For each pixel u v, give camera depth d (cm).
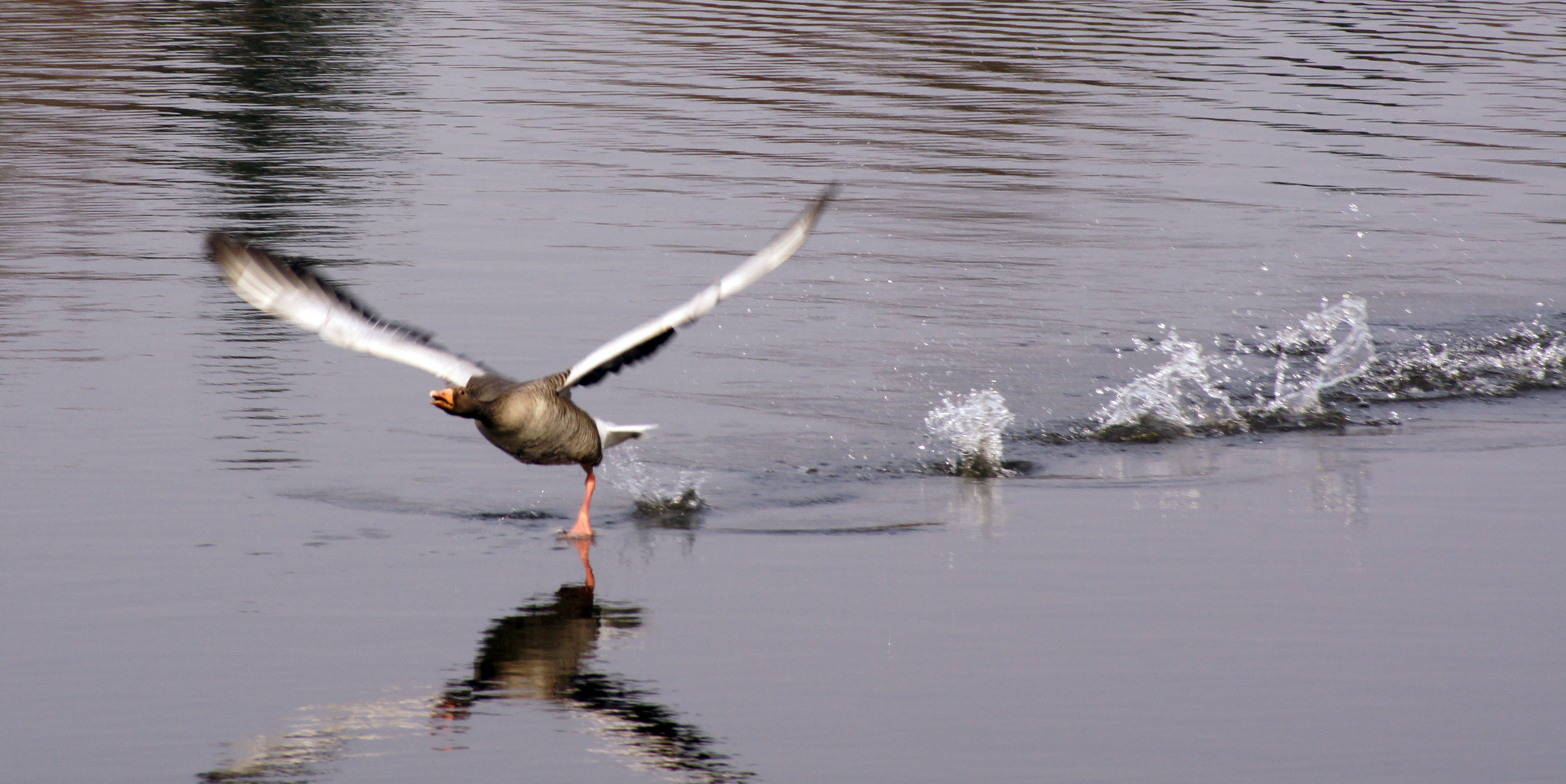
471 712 821
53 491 1127
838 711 832
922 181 2506
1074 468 1318
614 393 1483
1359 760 788
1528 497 1244
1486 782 769
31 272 1783
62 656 867
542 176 2427
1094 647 924
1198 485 1273
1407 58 3972
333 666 871
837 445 1354
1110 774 769
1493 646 934
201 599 955
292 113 2848
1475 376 1639
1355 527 1161
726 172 2516
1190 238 2225
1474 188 2619
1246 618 973
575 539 1107
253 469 1203
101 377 1414
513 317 1684
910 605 988
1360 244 2227
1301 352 1702
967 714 832
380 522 1116
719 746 789
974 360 1628
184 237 1983
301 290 908
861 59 3681
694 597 998
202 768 751
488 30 3962
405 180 2361
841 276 1955
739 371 1565
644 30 4041
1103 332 1752
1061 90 3381
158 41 3569
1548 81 3694
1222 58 3872
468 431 1332
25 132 2578
